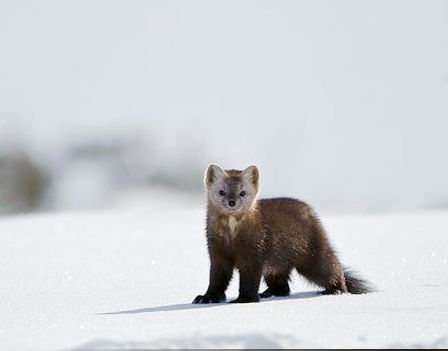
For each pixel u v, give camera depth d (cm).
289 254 1216
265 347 764
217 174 1189
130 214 2469
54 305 1080
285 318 911
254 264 1165
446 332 837
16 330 883
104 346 771
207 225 1189
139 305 1080
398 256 1481
